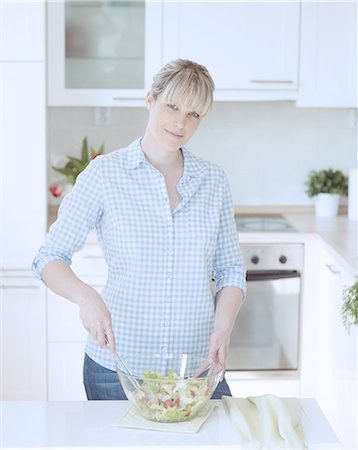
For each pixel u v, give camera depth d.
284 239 3.88
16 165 3.76
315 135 4.50
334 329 3.55
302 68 4.09
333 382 3.56
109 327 1.96
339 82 4.11
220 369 1.93
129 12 4.02
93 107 4.41
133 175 2.22
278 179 4.53
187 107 2.06
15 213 3.78
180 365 2.07
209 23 4.04
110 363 2.24
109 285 2.28
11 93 3.73
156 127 2.12
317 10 4.05
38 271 2.18
